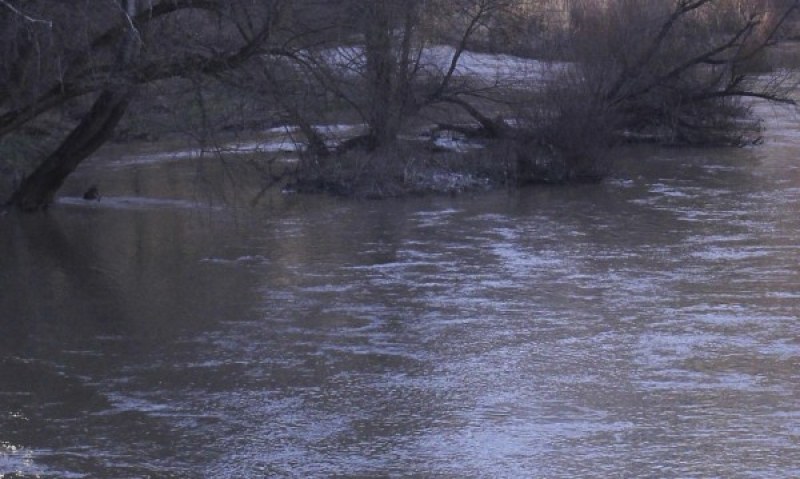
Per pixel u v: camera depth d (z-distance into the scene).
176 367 11.31
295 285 14.95
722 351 11.74
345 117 23.06
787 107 37.78
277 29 16.62
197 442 9.17
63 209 21.12
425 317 13.27
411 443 9.08
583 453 8.77
